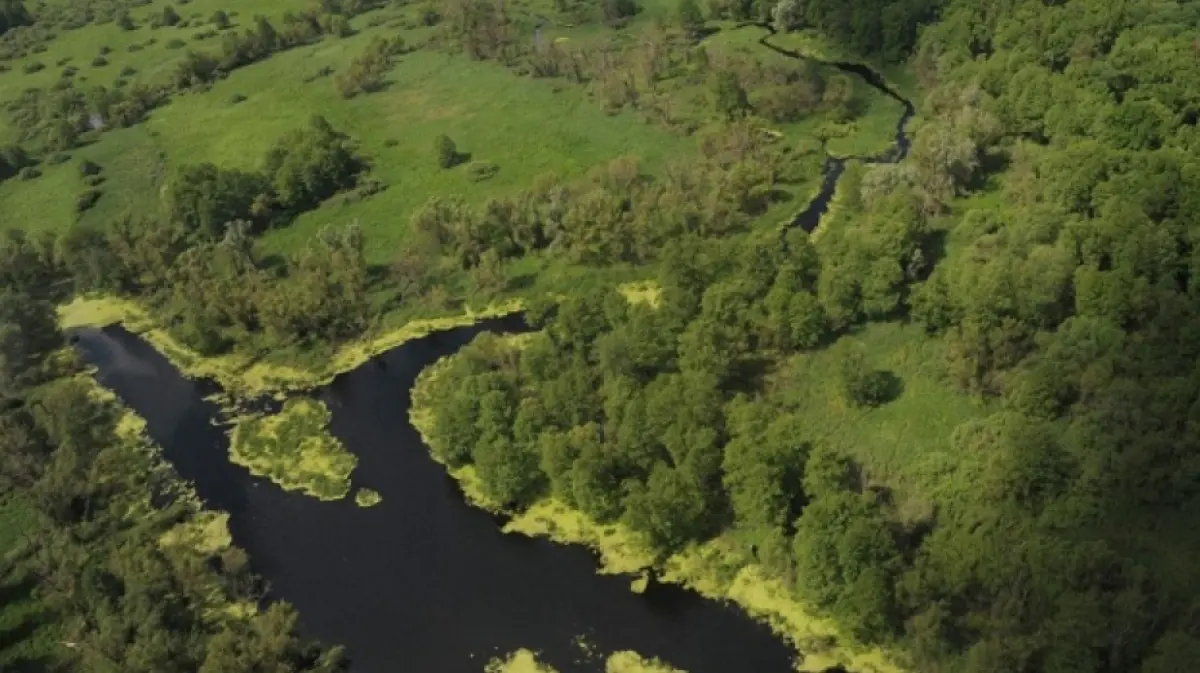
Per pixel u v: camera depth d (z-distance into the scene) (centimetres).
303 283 14150
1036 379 10275
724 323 12012
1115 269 11325
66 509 11100
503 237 15162
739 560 9944
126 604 9538
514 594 10019
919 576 8762
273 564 10631
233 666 8806
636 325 11631
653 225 14588
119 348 14412
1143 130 13700
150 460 12225
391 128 19325
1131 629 7944
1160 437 9506
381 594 10175
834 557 9019
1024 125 15362
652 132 17950
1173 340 10544
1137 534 9100
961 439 10350
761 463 9694
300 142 17488
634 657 9244
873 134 17488
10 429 11862
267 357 13812
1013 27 17250
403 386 13100
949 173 14400
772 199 15788
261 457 12125
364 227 16225
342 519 11131
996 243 12575
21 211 17875
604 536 10475
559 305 13112
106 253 15550
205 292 14325
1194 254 11275
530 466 10888
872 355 11881
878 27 19850
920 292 11756
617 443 10519
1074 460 9594
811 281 12619
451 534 10788
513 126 18800
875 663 8862
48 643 9650
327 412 12762
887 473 10350
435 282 14750
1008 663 8125
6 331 13662
